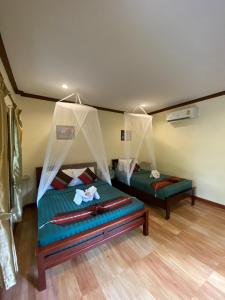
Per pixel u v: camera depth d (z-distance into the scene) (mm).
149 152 4125
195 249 2047
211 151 3410
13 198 2145
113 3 1193
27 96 3273
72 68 2203
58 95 3359
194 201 3488
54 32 1501
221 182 3264
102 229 1850
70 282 1572
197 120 3654
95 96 3410
